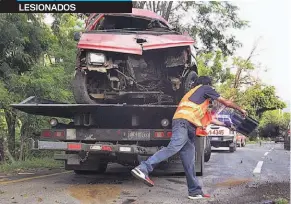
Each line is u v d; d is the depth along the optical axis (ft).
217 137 64.08
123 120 25.61
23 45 41.78
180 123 20.74
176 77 26.94
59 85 41.29
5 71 39.14
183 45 26.30
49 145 25.03
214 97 21.07
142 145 25.22
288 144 75.25
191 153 21.20
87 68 25.63
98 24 28.96
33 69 40.11
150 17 29.19
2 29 38.29
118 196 21.58
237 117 23.16
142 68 26.16
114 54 25.70
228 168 35.99
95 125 25.66
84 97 26.27
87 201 20.16
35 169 34.06
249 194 22.07
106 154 25.59
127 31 27.68
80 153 25.80
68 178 28.30
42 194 21.89
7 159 38.55
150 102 26.78
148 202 20.08
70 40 51.55
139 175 19.77
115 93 26.25
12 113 38.75
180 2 75.31
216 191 23.24
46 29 47.50
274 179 28.48
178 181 26.78
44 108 24.59
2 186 24.47
